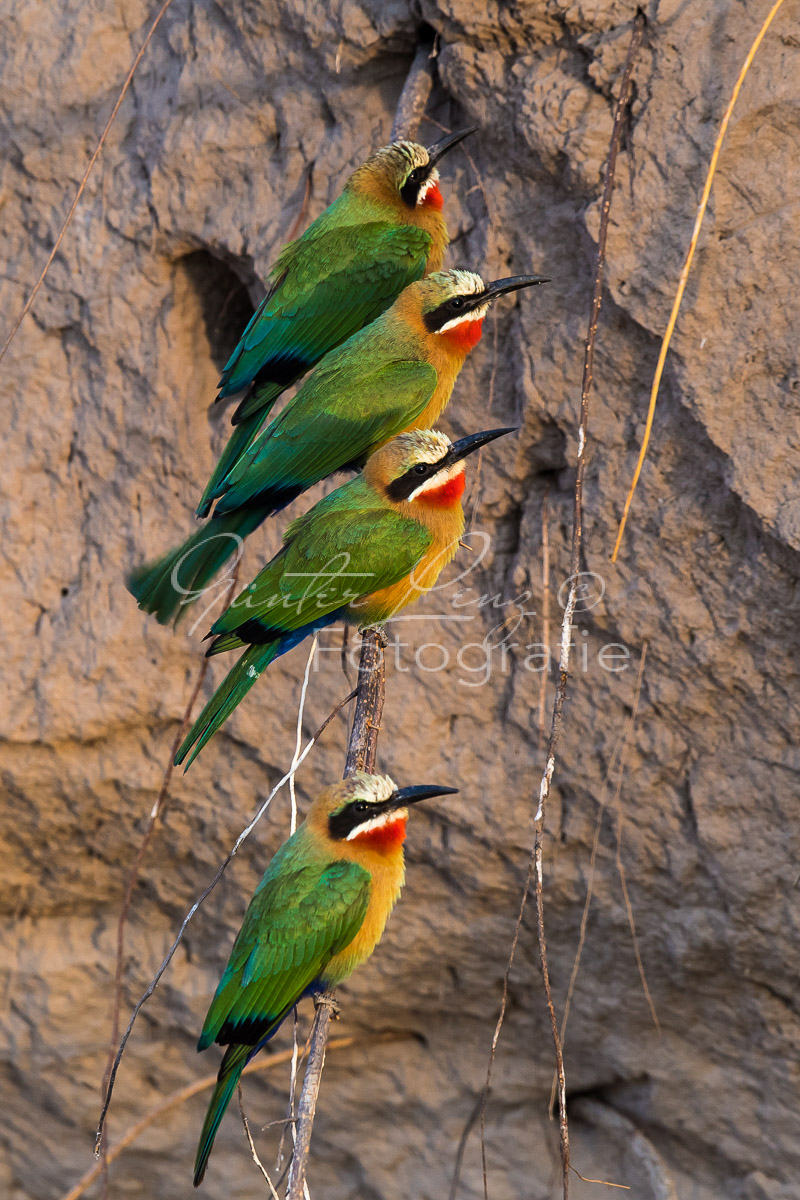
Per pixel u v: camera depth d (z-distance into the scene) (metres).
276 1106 11.81
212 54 9.82
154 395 10.27
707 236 8.42
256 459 7.27
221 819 10.72
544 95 8.68
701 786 9.62
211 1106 6.82
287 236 9.67
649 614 9.34
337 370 7.27
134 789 10.69
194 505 10.32
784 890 9.66
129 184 10.12
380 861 6.91
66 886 11.44
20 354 10.42
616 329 8.93
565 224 8.99
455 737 10.13
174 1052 11.78
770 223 8.38
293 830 7.24
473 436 7.32
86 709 10.41
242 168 9.86
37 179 10.29
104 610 10.38
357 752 7.08
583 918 9.79
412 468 7.18
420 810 10.34
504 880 10.44
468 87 8.99
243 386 7.65
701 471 8.99
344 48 9.35
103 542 10.41
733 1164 10.88
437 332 7.27
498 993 11.14
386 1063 11.69
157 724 10.55
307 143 9.70
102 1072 11.81
